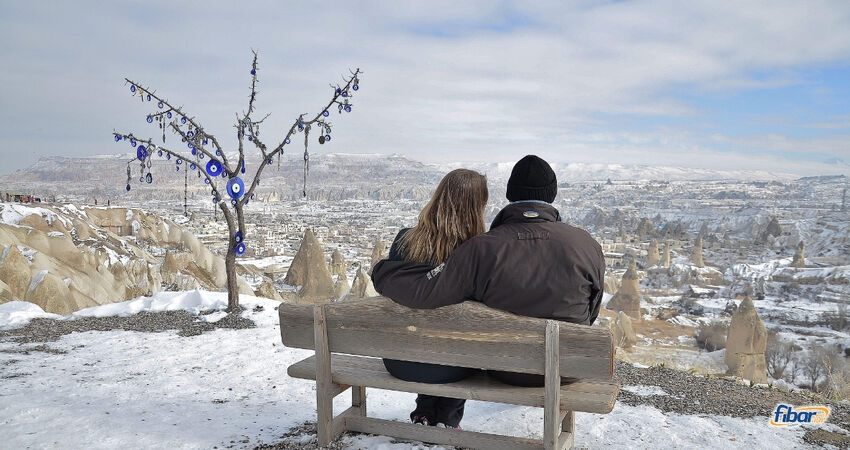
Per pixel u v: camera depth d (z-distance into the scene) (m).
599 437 3.67
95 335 7.35
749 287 76.12
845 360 35.81
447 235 2.64
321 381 3.01
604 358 2.38
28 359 5.98
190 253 31.78
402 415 4.21
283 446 3.16
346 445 3.05
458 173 2.73
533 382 2.76
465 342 2.63
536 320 2.47
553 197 2.79
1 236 16.47
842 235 100.25
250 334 7.44
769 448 3.62
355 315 2.87
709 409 4.55
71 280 17.03
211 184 8.27
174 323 8.05
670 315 64.12
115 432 3.40
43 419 3.66
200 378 5.36
